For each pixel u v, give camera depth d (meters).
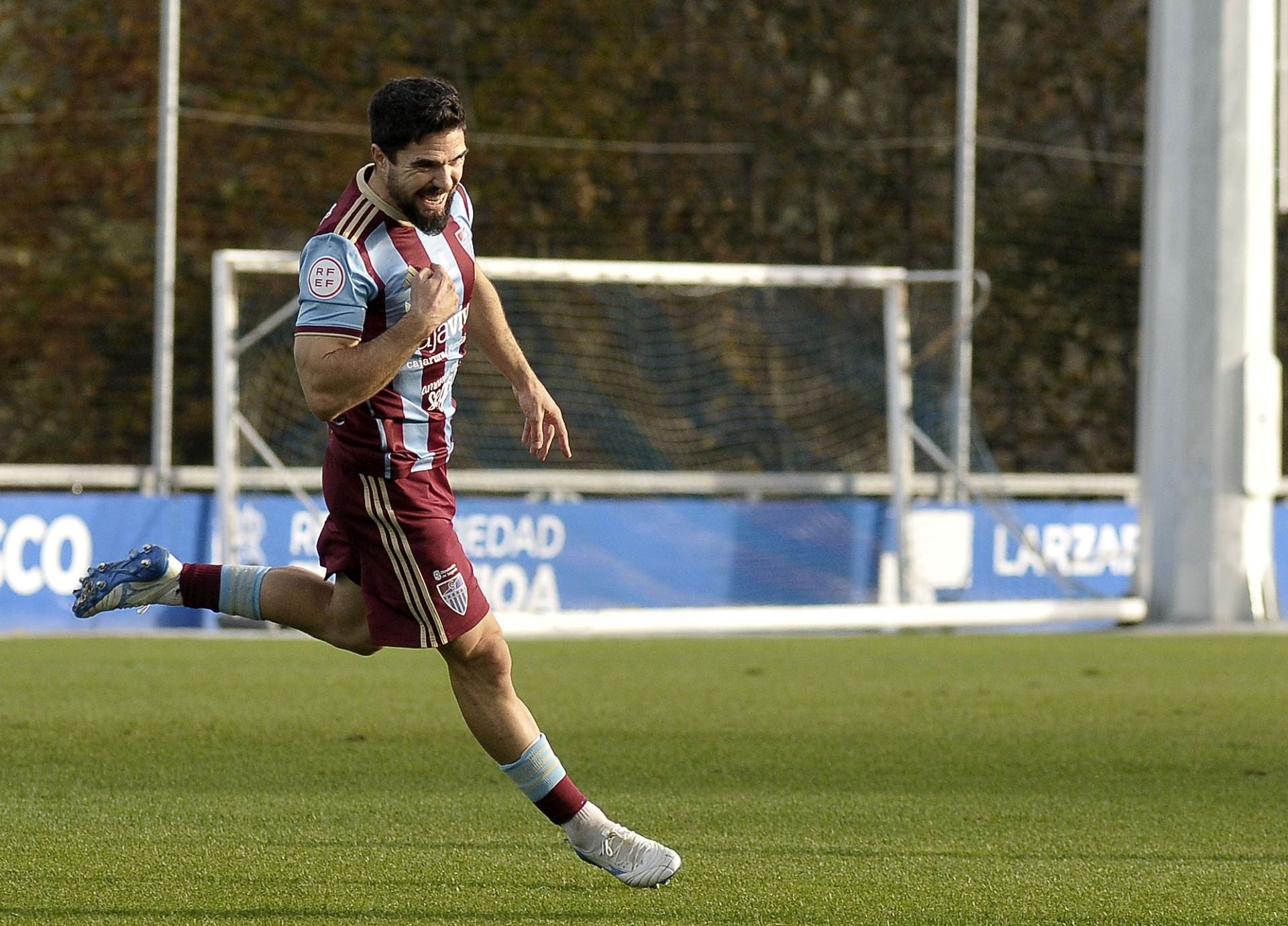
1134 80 76.19
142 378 71.31
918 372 51.91
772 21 73.62
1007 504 45.84
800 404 62.94
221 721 22.97
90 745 20.75
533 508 42.31
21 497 38.62
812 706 25.17
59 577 39.19
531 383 14.59
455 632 13.04
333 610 13.48
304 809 16.73
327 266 12.39
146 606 13.72
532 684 27.97
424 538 12.95
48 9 71.75
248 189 70.06
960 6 51.50
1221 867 14.46
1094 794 18.02
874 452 60.50
